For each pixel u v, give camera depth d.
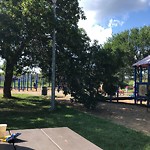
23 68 21.77
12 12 15.43
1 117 12.03
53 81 14.55
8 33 15.34
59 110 14.45
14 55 19.39
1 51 18.19
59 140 3.72
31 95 25.36
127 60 52.28
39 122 10.77
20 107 15.81
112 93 19.42
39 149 3.30
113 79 17.34
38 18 15.27
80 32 18.08
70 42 16.94
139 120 12.42
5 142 3.50
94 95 16.02
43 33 16.42
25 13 15.19
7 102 18.20
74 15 18.02
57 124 10.37
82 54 16.89
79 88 16.08
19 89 36.12
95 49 17.03
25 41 17.08
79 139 3.79
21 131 4.26
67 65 16.88
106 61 16.64
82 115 12.72
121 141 7.93
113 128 9.72
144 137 8.50
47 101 19.41
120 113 14.70
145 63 19.41
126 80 51.69
